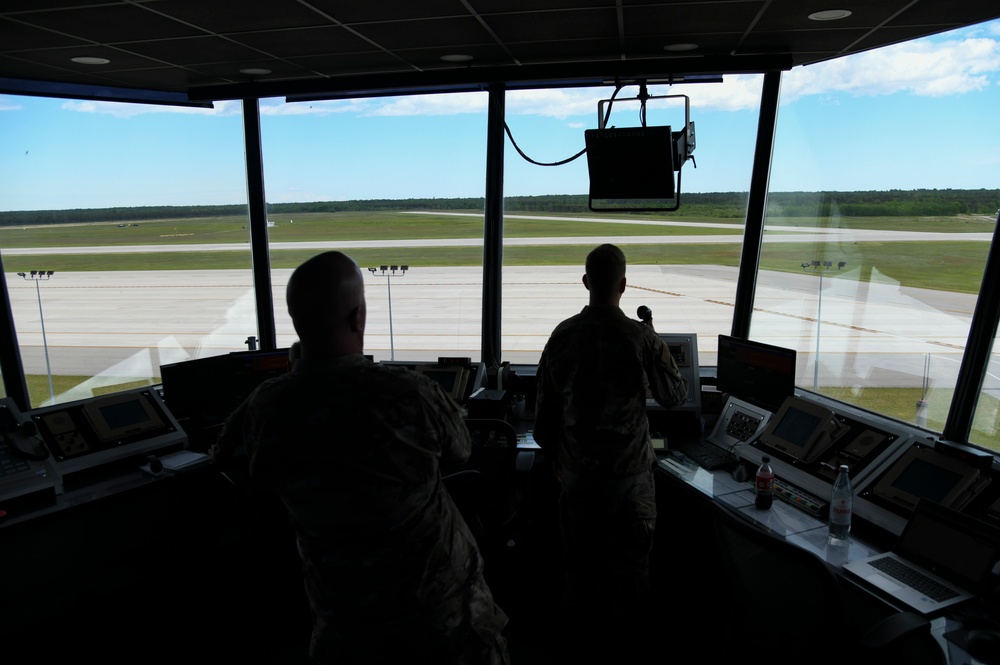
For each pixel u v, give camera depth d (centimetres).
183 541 318
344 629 129
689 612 282
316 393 120
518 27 274
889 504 214
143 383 596
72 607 279
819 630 149
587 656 253
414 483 125
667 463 282
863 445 239
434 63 341
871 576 184
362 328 130
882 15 251
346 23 264
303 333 123
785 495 242
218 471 287
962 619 163
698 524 284
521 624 275
